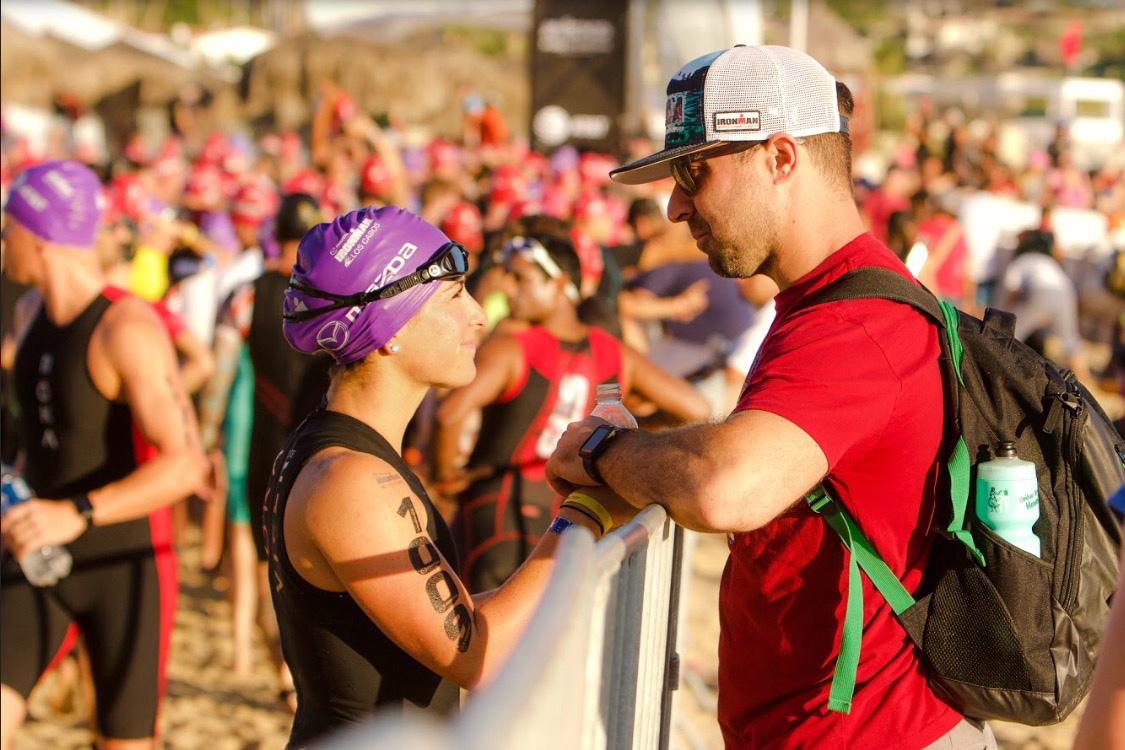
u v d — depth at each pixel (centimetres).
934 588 195
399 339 199
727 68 201
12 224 343
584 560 130
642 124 1599
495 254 489
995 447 196
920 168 1833
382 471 193
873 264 201
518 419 406
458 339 204
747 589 209
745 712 212
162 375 345
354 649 195
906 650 197
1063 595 195
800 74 203
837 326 191
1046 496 196
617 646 171
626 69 1377
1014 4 5731
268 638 489
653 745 213
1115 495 163
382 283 195
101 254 513
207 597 642
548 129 1384
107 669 349
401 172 845
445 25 2569
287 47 2233
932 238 917
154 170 1170
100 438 347
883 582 194
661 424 437
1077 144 3117
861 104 2105
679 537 228
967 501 194
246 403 531
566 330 414
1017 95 3431
